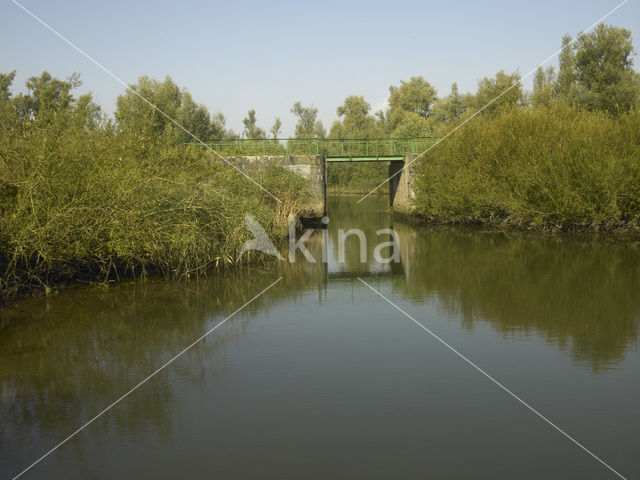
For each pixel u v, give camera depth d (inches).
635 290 430.0
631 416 210.2
